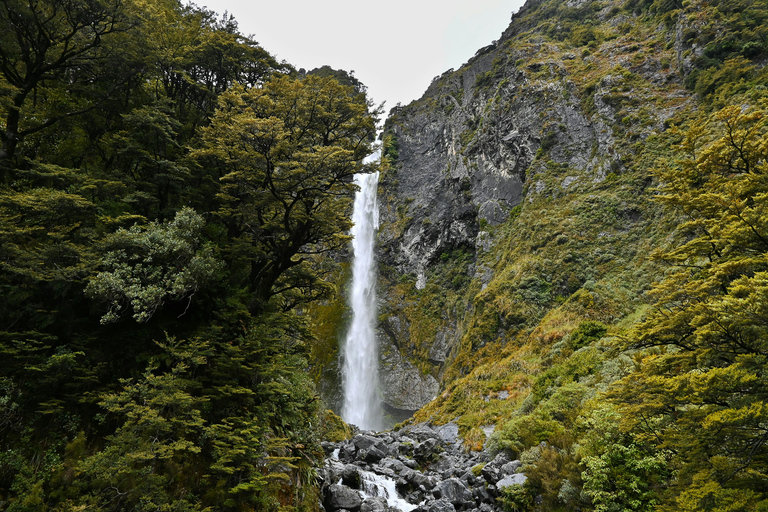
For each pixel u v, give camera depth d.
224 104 13.23
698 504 5.91
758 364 6.15
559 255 30.72
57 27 12.85
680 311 8.33
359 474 14.91
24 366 7.98
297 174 12.40
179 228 10.96
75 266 9.23
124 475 7.59
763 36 29.92
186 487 8.57
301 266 16.81
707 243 9.54
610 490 9.58
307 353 16.14
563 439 12.89
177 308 11.61
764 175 8.97
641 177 30.69
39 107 12.89
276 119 11.57
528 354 25.25
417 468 18.36
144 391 8.12
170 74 16.88
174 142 13.88
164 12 17.58
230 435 8.92
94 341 9.62
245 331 11.75
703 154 10.90
